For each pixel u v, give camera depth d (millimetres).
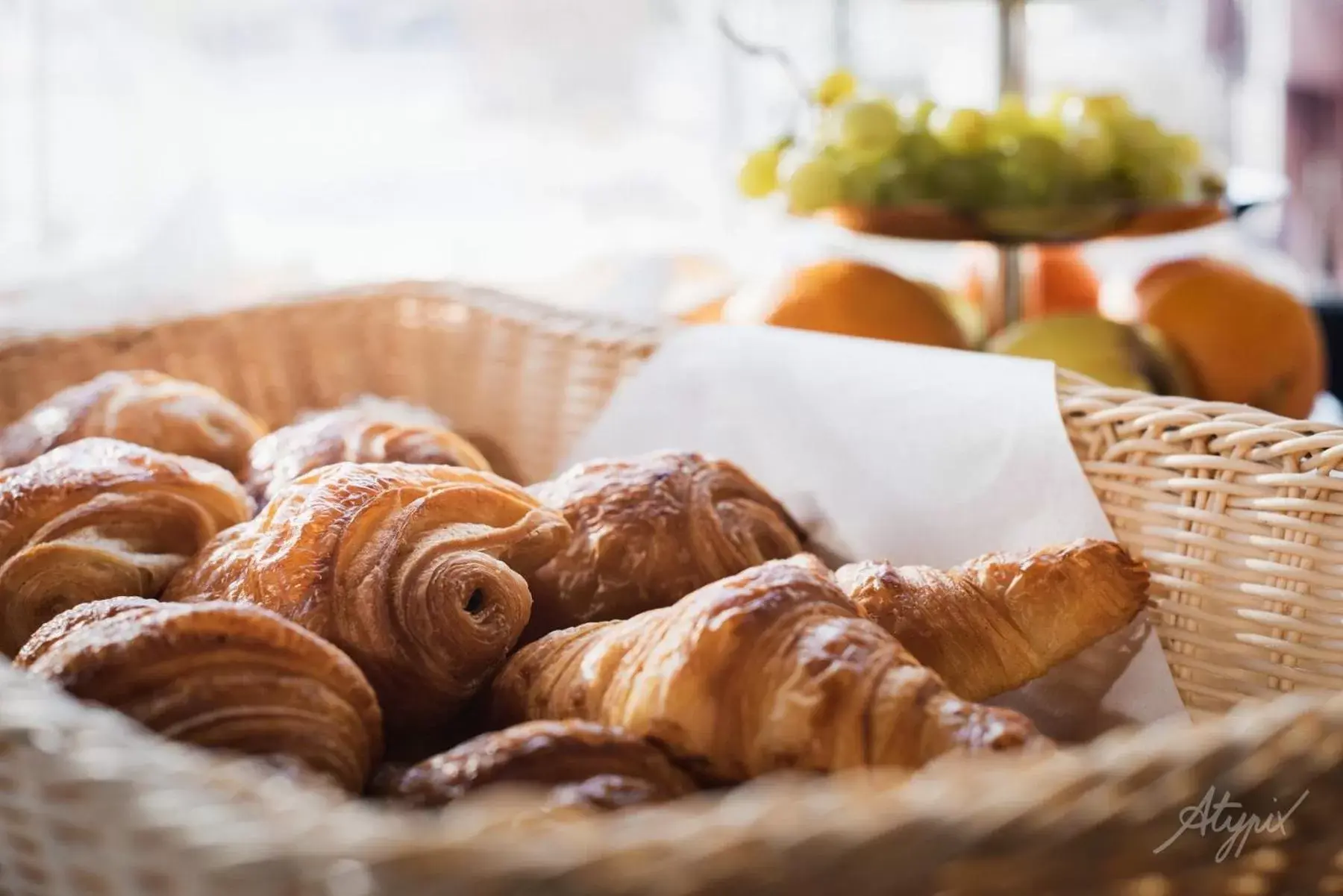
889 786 451
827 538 684
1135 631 614
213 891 428
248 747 511
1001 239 802
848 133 804
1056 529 632
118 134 1145
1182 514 616
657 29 1292
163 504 623
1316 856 474
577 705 551
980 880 435
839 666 517
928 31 1364
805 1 1329
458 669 570
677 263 1024
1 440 709
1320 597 591
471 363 841
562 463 786
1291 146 1426
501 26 1257
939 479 659
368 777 533
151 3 1132
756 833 407
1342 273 1456
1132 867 451
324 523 580
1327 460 587
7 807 475
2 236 1122
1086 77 1412
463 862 392
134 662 510
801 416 701
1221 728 458
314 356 854
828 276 810
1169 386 792
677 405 736
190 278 1004
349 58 1234
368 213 1263
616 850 397
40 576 603
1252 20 1414
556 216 1304
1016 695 629
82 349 802
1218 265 839
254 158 1219
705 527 634
